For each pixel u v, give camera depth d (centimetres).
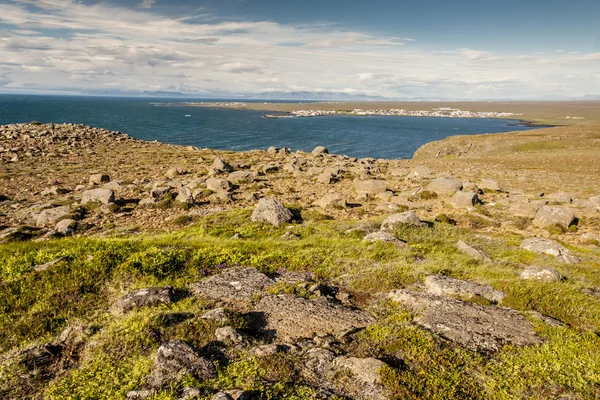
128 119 19288
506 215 2586
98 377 816
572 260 1745
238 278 1388
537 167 5744
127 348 914
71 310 1134
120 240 1744
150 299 1155
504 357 921
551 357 921
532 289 1344
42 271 1311
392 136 16162
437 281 1362
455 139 11431
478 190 3266
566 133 10906
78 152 5288
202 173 3909
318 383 819
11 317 1091
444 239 2002
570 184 4006
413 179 3888
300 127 18612
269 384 796
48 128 6912
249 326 1073
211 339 963
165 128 15325
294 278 1440
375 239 1886
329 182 3569
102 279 1313
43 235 1947
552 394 799
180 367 821
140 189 3067
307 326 1086
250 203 2783
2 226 2097
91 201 2573
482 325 1079
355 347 966
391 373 819
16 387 811
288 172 4184
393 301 1262
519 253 1820
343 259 1630
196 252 1595
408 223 2167
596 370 874
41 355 902
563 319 1188
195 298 1233
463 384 818
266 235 2016
